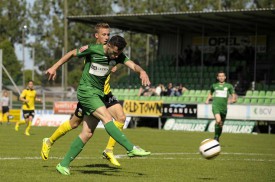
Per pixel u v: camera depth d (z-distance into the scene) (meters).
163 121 70.56
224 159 29.84
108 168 23.75
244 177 21.92
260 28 84.25
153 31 92.19
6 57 142.62
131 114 69.31
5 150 32.44
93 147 36.56
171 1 136.12
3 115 82.19
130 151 19.80
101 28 21.47
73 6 142.25
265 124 67.25
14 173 21.17
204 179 20.97
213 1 134.12
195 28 87.31
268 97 70.25
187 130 65.19
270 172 23.86
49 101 85.12
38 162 25.47
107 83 23.58
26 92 50.62
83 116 21.77
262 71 85.31
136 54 139.38
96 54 20.39
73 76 138.25
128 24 84.38
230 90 41.69
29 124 50.84
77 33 142.00
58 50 146.50
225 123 64.62
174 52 95.06
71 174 21.17
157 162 27.05
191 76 85.69
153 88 79.25
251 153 34.78
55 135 22.45
